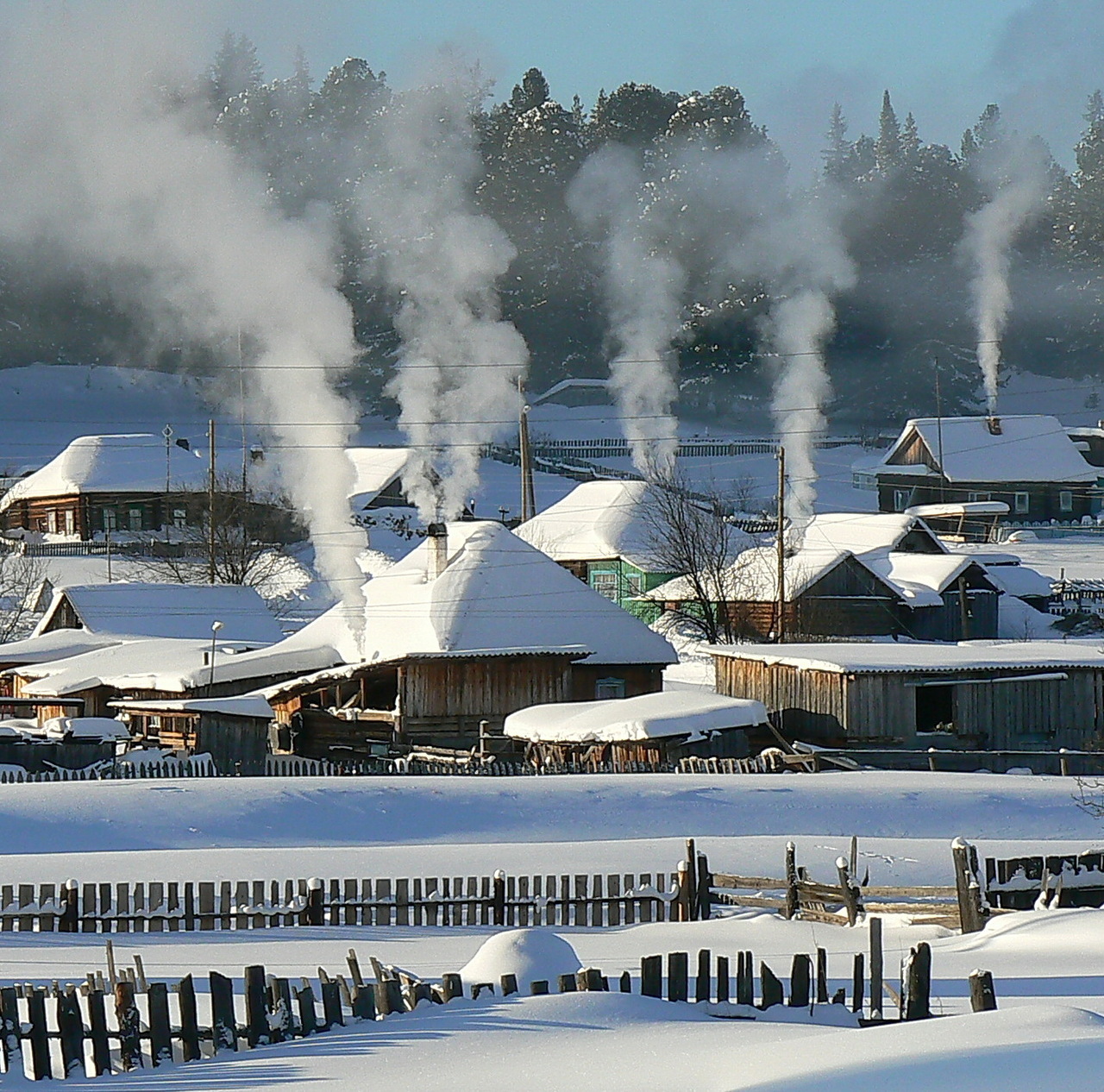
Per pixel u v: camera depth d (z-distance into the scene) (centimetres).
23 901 8619
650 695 17062
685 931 8388
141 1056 5050
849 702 17475
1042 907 8300
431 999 5584
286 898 8900
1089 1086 3797
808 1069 4159
